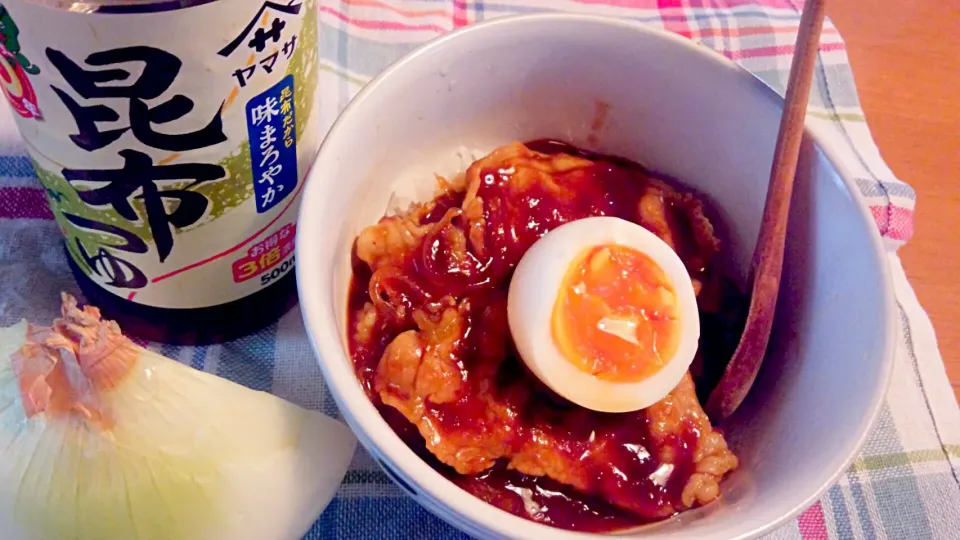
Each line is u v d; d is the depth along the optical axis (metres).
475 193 0.26
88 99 0.21
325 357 0.20
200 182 0.23
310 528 0.25
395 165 0.27
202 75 0.21
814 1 0.21
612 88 0.28
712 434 0.24
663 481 0.23
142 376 0.23
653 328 0.24
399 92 0.25
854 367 0.22
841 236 0.24
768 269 0.24
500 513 0.19
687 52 0.26
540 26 0.26
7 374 0.23
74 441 0.22
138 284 0.25
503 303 0.25
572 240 0.24
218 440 0.23
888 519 0.26
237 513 0.23
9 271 0.28
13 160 0.30
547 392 0.24
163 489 0.22
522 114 0.28
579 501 0.24
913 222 0.32
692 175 0.28
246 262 0.26
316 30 0.24
